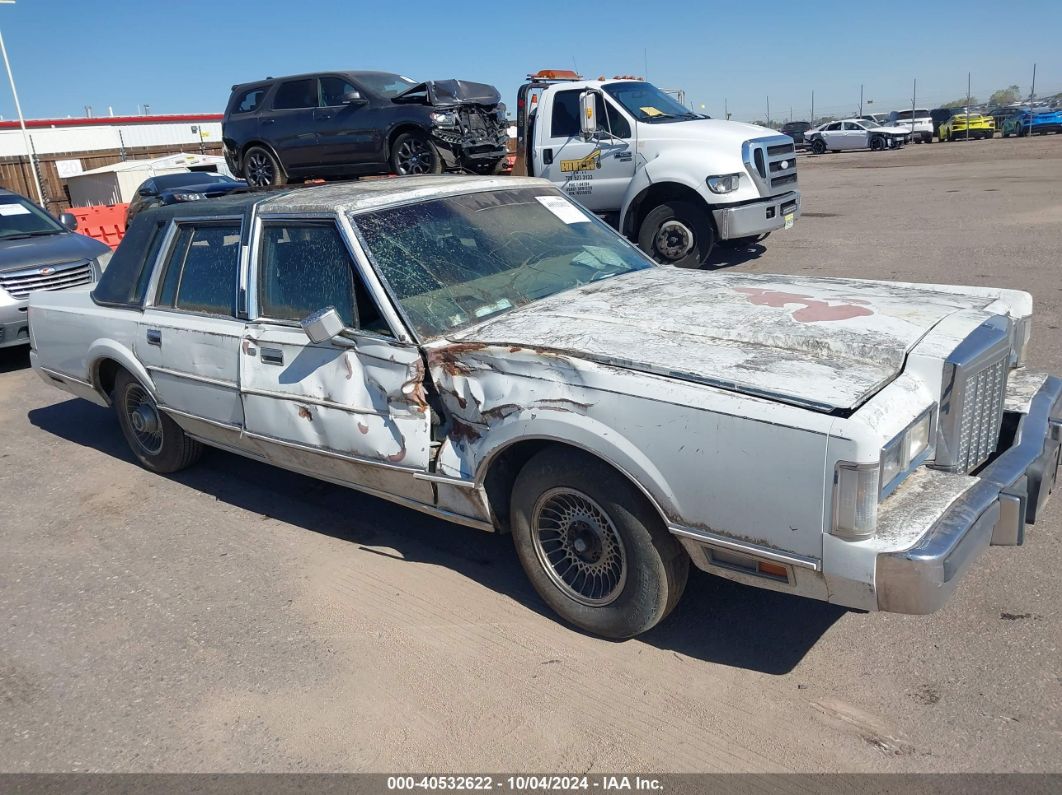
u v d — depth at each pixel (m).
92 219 17.83
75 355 5.52
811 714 2.90
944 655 3.14
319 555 4.31
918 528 2.62
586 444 3.04
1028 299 3.65
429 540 4.39
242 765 2.89
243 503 5.02
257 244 4.27
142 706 3.23
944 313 3.28
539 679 3.21
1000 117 41.59
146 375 4.98
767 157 10.07
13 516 5.07
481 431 3.41
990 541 2.88
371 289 3.72
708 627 3.45
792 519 2.66
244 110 12.80
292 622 3.72
